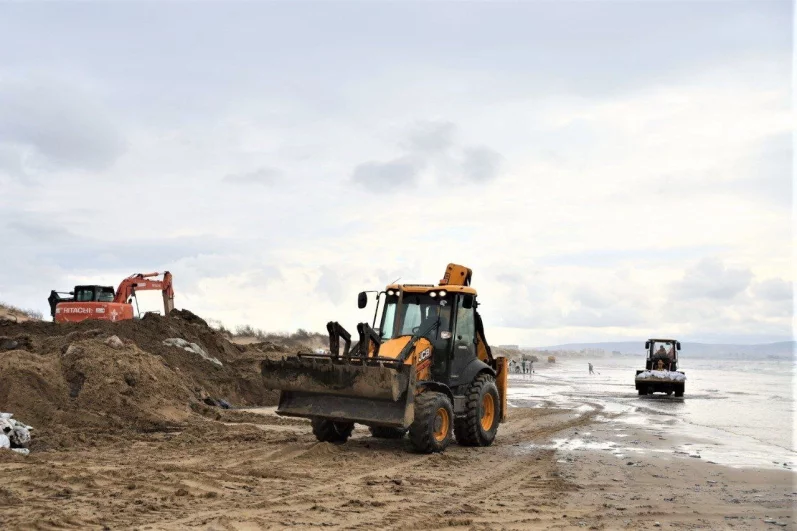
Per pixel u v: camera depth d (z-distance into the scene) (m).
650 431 16.02
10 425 11.16
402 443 12.73
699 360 169.88
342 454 11.10
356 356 11.98
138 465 9.65
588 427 16.91
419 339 12.16
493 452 12.18
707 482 9.59
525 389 35.81
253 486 8.58
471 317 13.13
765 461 11.45
